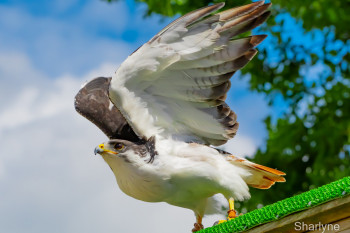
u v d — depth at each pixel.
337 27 20.94
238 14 10.02
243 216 8.83
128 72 10.37
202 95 10.73
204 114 11.01
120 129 11.73
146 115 10.82
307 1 20.48
